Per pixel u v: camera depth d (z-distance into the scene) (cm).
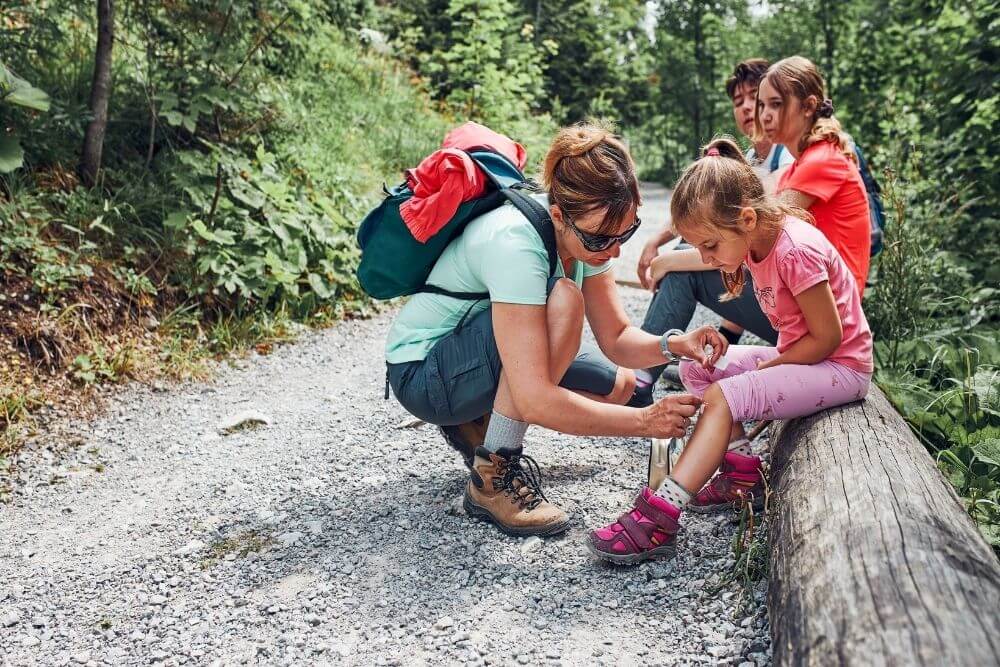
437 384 259
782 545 200
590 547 240
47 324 388
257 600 233
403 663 202
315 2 625
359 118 822
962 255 488
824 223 298
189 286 462
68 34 554
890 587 160
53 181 454
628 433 236
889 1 980
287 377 428
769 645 197
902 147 560
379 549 257
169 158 511
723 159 233
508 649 204
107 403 377
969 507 243
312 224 533
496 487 262
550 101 1659
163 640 218
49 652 215
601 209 224
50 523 285
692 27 2269
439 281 261
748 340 454
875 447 216
